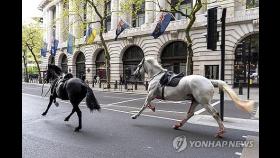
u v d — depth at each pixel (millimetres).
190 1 34656
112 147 7363
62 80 10609
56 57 61219
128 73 42562
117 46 43188
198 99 8484
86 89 9602
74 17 51500
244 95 23141
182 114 12945
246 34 28938
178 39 34750
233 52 30016
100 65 48125
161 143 7762
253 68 30219
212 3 30750
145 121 11078
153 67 10141
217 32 10758
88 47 49281
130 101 19641
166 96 9516
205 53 31797
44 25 71500
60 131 9219
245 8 29438
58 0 59875
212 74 31469
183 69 35469
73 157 6527
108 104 17594
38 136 8500
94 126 10078
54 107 15125
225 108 15664
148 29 38000
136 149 7188
